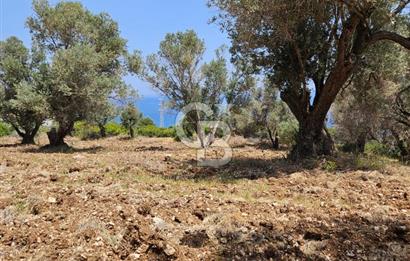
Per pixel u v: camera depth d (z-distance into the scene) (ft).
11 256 14.39
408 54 52.60
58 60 67.82
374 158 50.78
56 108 69.62
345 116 68.28
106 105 72.84
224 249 15.15
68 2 79.92
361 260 14.52
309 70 47.19
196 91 74.84
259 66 50.06
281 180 31.91
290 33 42.80
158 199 22.40
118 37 84.84
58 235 16.14
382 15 40.96
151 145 81.51
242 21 41.52
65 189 24.30
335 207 22.27
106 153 57.36
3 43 80.48
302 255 14.79
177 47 72.64
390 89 58.08
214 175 35.12
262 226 17.72
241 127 86.84
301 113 47.32
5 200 21.77
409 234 17.01
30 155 51.44
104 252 14.62
